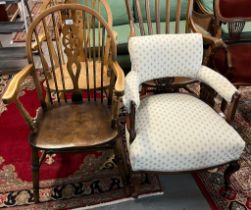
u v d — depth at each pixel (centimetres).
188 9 170
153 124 125
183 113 132
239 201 142
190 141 118
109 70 159
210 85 138
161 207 141
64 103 151
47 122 134
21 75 124
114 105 125
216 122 128
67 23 135
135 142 118
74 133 127
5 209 140
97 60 191
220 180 154
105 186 152
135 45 137
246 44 201
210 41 165
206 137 120
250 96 221
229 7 195
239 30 207
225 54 176
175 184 153
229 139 120
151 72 143
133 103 115
